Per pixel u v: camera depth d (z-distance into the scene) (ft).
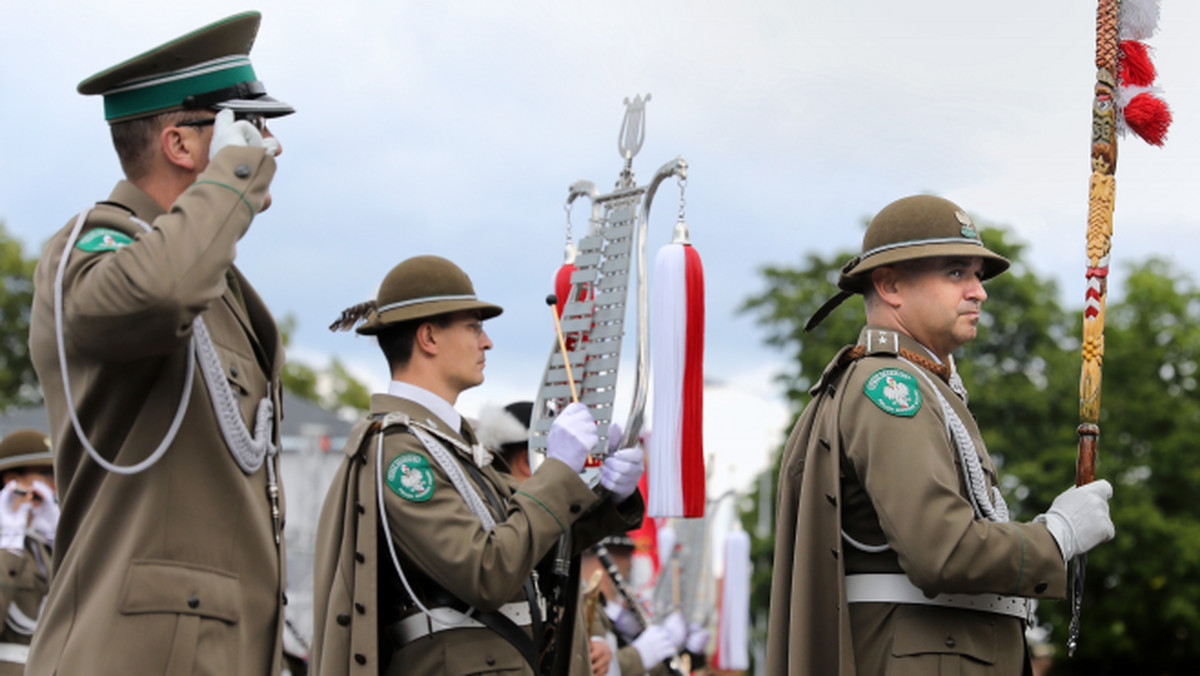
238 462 8.87
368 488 11.48
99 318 7.91
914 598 10.28
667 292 11.68
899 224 11.05
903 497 9.93
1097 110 11.17
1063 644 74.49
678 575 23.04
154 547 8.41
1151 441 77.56
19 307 99.09
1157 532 72.18
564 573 11.79
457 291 12.48
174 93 9.21
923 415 10.29
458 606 11.46
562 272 13.17
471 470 11.92
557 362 12.59
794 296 91.71
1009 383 77.56
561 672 12.07
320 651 11.92
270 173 8.68
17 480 19.71
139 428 8.52
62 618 8.46
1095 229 11.01
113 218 8.71
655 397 11.66
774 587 11.58
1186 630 72.38
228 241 8.25
